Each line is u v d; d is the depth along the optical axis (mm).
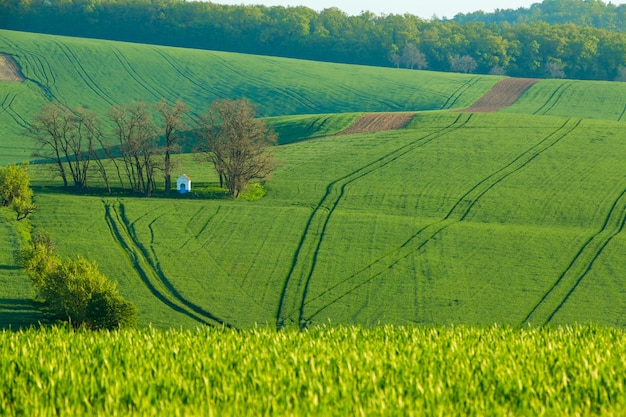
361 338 44906
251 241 148750
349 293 123000
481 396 32094
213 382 34094
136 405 30562
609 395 32750
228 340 43094
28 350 40188
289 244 147125
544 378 34562
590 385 33562
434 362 37344
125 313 95938
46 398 31719
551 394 32312
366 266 135250
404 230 154625
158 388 32969
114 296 96812
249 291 124125
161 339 43844
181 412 29719
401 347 41219
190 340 43125
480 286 126188
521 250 142875
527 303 119438
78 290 96562
